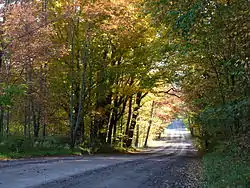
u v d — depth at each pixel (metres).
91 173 14.23
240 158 15.09
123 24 27.84
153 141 92.94
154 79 31.03
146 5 14.49
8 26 24.20
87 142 35.47
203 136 32.31
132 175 14.30
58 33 30.78
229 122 16.72
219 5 11.61
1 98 22.20
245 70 12.09
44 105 31.69
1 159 19.20
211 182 11.38
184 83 29.72
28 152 23.80
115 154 33.12
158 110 58.84
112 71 31.62
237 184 9.82
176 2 11.55
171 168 17.75
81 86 31.06
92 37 30.11
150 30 28.44
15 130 42.81
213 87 22.44
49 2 29.70
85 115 35.16
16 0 25.83
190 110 34.75
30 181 11.38
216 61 18.09
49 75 32.19
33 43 24.84
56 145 28.91
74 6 27.89
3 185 10.47
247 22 11.65
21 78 29.50
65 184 11.05
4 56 26.16
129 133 46.69
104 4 26.98
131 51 31.61
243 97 12.73
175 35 14.42
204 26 12.52
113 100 39.69
